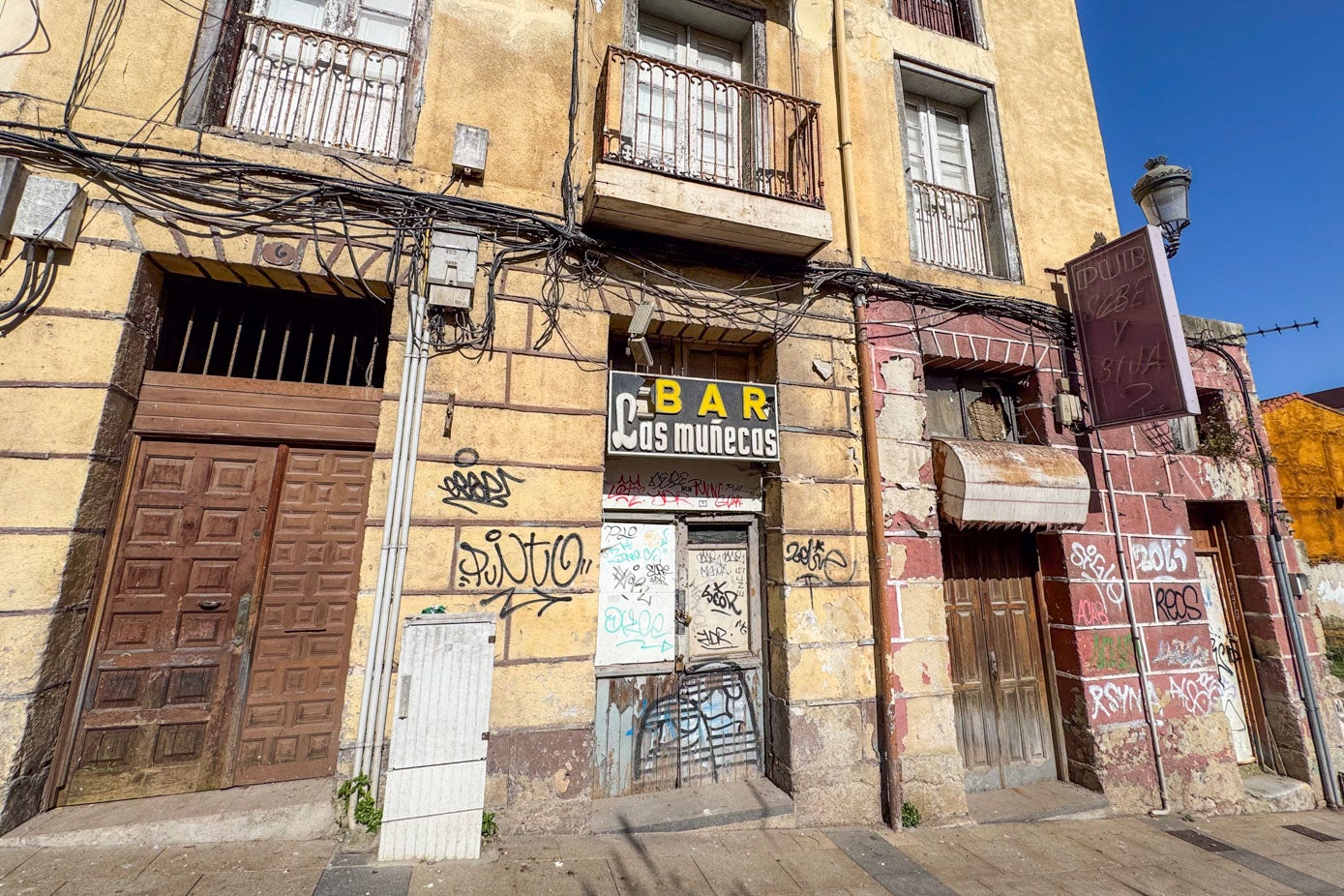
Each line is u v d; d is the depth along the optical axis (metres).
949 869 3.74
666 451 4.32
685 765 4.43
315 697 3.81
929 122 6.36
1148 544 5.73
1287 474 10.66
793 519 4.61
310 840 3.32
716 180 4.51
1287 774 5.95
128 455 3.65
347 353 4.42
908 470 4.99
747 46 5.61
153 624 3.59
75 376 3.37
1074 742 5.17
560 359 4.21
